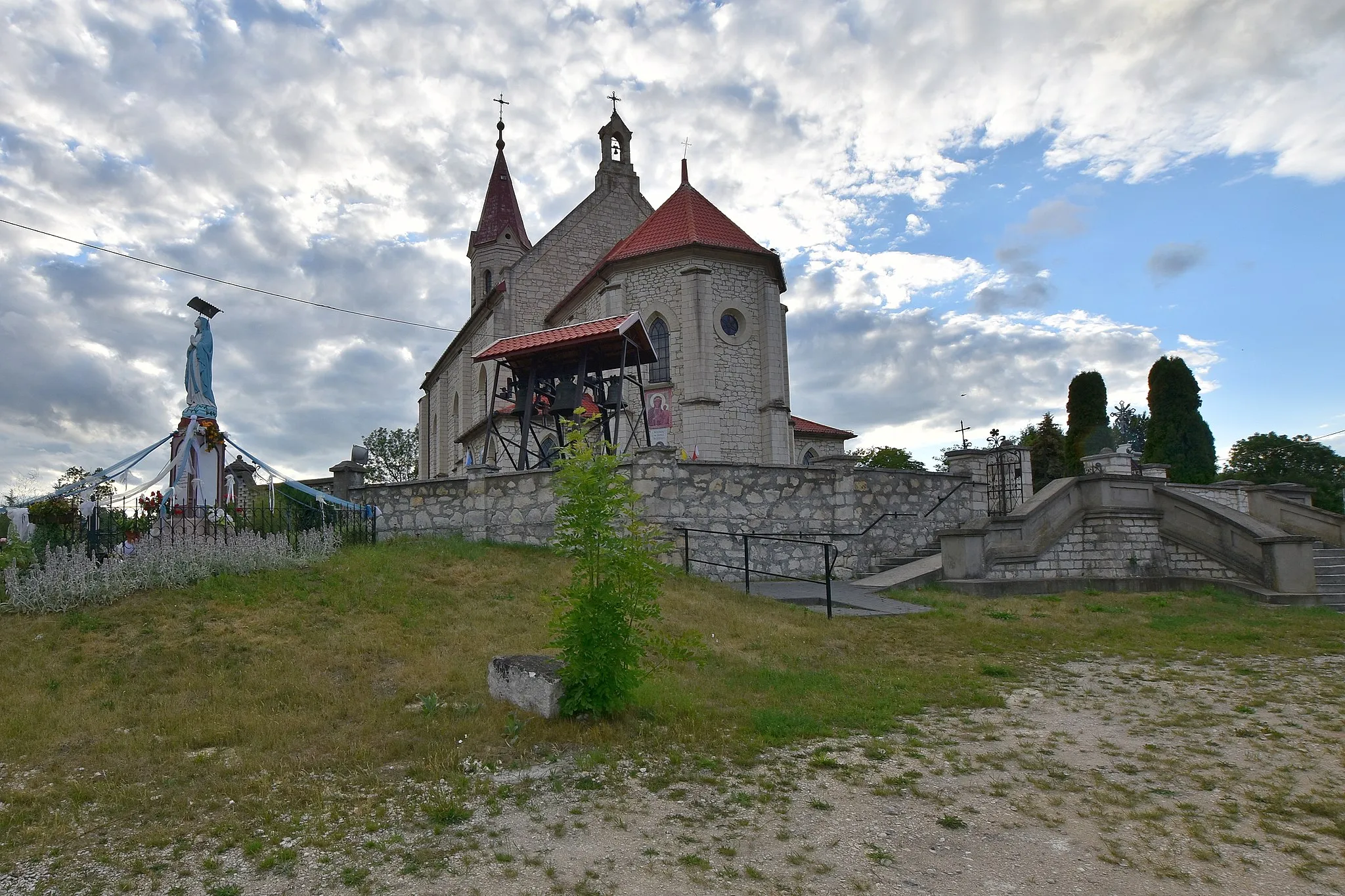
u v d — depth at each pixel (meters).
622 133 33.09
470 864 3.98
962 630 10.03
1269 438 32.75
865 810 4.61
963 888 3.69
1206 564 14.78
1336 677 7.80
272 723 6.29
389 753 5.65
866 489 15.38
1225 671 8.16
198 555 10.57
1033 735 6.02
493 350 18.61
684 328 23.27
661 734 5.95
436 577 11.29
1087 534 15.06
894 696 7.06
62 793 5.04
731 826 4.39
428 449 43.66
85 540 10.95
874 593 12.88
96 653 7.98
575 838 4.27
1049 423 38.06
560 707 6.19
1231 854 4.02
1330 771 5.16
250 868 3.99
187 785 5.15
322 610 9.48
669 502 13.62
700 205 25.86
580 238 31.61
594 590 6.22
